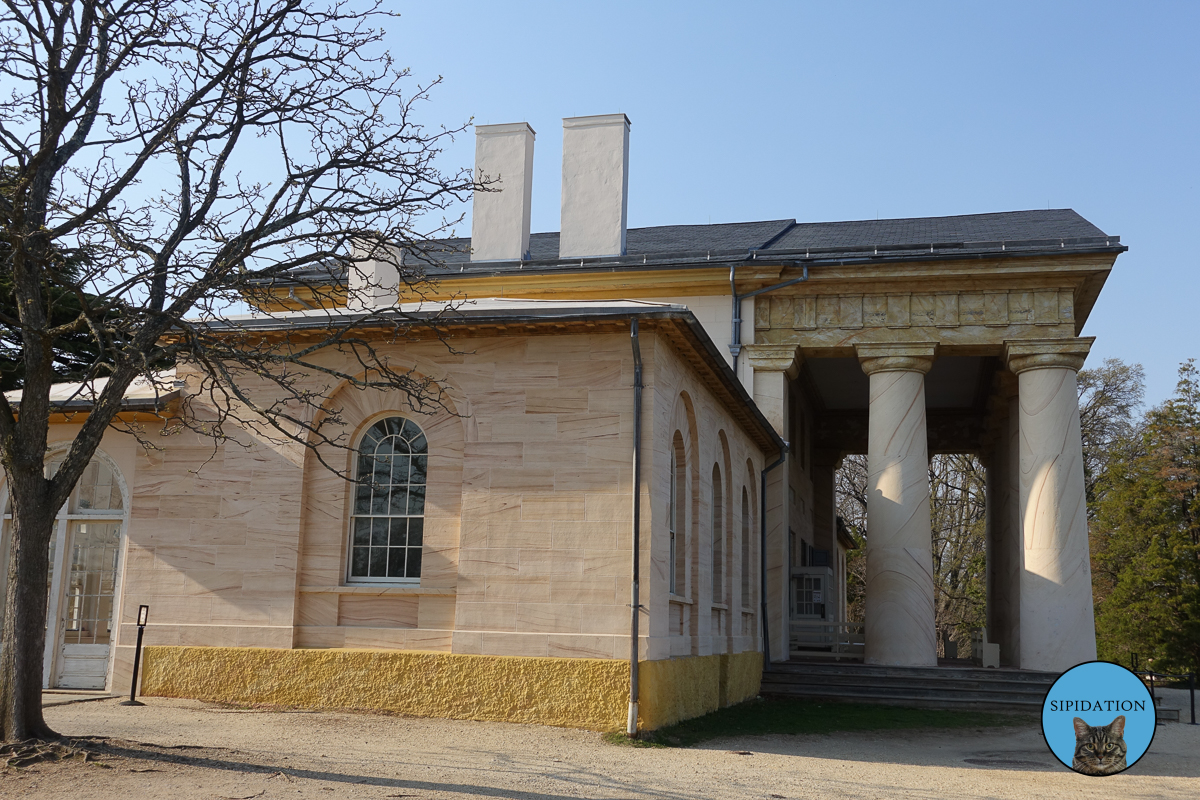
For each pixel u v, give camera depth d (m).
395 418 15.81
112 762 9.59
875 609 24.83
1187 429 45.19
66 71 11.39
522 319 14.68
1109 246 24.19
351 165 12.83
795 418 33.69
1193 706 20.53
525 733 13.26
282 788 8.96
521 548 14.59
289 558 15.52
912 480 25.16
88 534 16.89
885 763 13.42
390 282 22.91
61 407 14.64
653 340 14.77
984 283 25.48
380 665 14.67
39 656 10.33
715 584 19.78
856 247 25.66
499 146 28.17
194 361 12.84
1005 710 21.41
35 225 10.99
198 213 12.23
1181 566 43.47
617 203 27.23
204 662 15.35
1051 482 24.33
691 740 14.27
